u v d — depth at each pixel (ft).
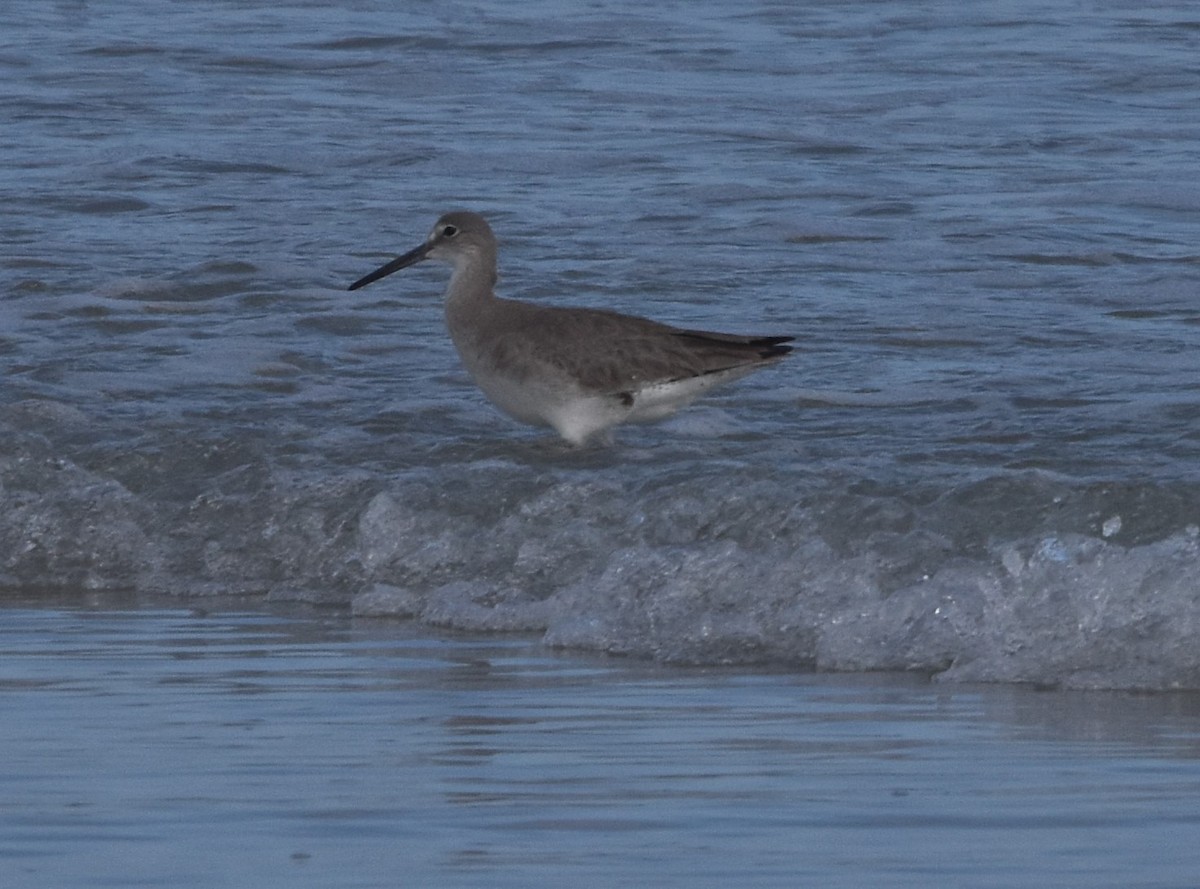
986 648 34.06
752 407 54.08
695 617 36.45
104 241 76.59
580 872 23.53
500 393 51.19
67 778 27.48
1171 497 41.19
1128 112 105.40
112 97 108.06
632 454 48.91
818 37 125.90
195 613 40.14
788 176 89.97
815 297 67.72
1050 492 41.57
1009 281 70.38
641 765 28.14
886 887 22.99
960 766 27.94
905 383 56.39
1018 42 124.06
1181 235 78.28
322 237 77.61
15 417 51.88
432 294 68.95
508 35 126.21
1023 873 23.41
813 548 38.04
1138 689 32.48
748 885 23.07
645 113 104.63
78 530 44.45
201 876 23.41
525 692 32.89
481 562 41.78
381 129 100.42
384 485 44.70
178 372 58.34
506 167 91.86
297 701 32.22
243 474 46.11
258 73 115.75
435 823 25.40
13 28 127.24
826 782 27.22
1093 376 56.49
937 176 90.22
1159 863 23.65
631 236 77.61
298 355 60.39
